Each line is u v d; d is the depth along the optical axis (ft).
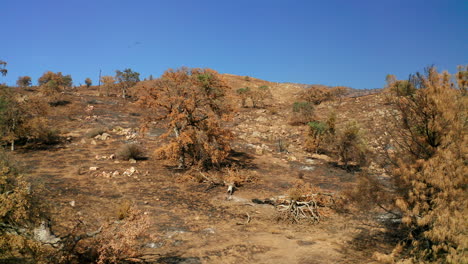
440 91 27.07
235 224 42.57
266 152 102.63
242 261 29.09
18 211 20.97
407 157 28.19
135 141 105.29
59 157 81.35
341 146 84.89
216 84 82.53
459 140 25.08
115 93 207.10
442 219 21.85
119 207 43.52
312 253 31.19
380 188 28.37
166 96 80.12
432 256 23.53
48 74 209.15
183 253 30.89
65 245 24.73
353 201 30.35
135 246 30.71
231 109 85.97
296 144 115.24
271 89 235.61
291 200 48.73
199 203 52.24
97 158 81.46
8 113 88.22
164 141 106.63
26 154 82.79
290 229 41.29
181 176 69.10
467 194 22.62
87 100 170.30
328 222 44.14
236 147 107.45
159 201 51.47
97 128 112.88
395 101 30.09
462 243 20.75
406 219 24.17
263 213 48.44
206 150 74.79
